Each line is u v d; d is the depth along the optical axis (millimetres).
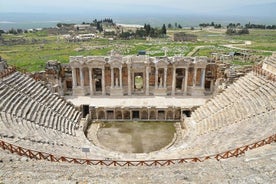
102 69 49344
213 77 51719
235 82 42719
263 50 129375
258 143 22172
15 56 113562
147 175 15469
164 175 15398
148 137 38875
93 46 142250
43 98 39250
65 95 50812
